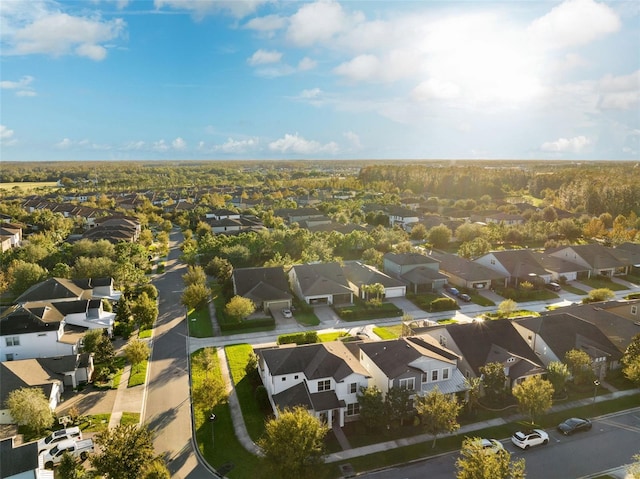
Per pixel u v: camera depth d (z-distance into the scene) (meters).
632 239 107.88
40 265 79.12
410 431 36.28
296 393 37.03
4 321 48.00
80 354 45.75
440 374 39.56
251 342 53.66
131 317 59.50
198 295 62.22
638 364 40.50
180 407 39.81
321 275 70.62
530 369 41.47
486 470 25.86
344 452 33.53
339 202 169.25
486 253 84.56
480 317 62.62
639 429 36.88
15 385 38.31
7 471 28.72
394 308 64.31
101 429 36.19
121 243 89.56
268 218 133.62
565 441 35.19
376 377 39.59
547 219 132.00
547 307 67.12
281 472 28.41
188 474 31.17
